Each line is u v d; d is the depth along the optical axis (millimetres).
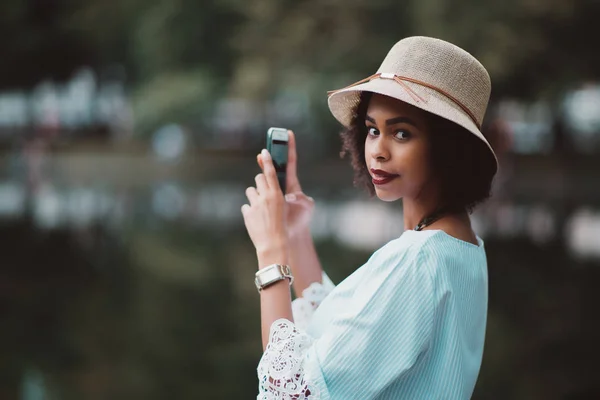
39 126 33656
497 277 8211
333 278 7449
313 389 1490
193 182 22812
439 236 1543
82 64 34656
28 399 4547
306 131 27594
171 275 8555
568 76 21781
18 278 8469
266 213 1691
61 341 5926
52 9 31594
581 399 4488
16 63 33062
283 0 22047
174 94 26844
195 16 26969
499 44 18219
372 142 1642
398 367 1477
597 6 20047
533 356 5414
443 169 1604
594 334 5977
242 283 8078
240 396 4656
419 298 1485
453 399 1491
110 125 35062
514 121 27031
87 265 9195
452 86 1565
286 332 1563
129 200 17219
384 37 20938
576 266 8820
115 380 4965
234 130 31156
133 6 29578
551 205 16016
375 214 13617
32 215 14094
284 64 22406
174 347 5734
